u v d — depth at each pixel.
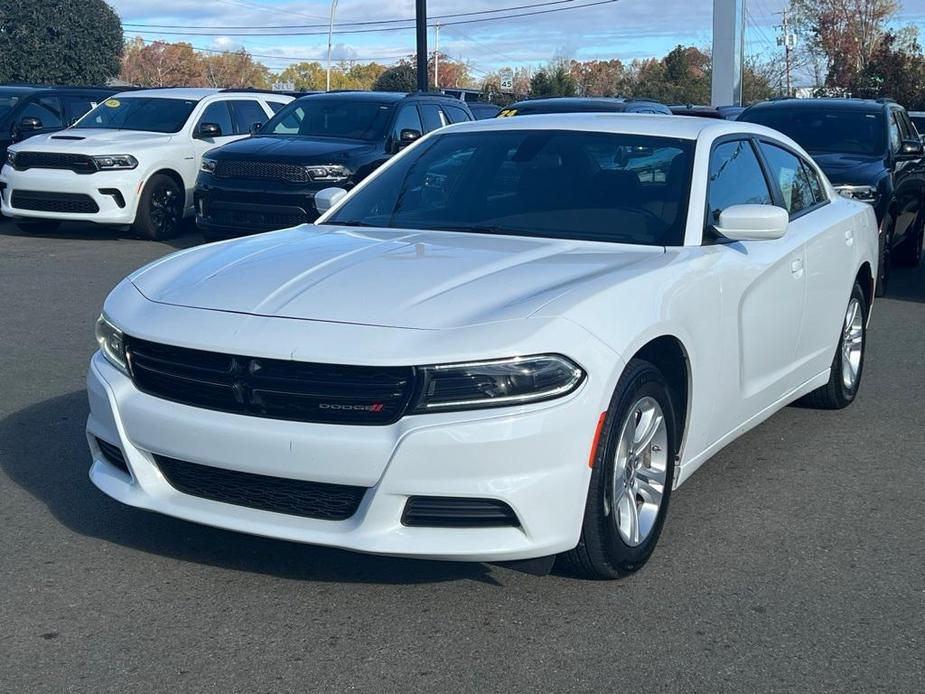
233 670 3.47
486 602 3.96
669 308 4.21
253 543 4.45
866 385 7.41
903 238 12.22
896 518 4.93
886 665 3.57
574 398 3.69
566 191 5.08
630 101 15.96
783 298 5.32
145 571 4.18
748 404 5.12
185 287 4.21
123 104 15.03
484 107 22.41
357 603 3.94
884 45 43.94
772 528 4.77
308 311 3.86
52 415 6.25
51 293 10.19
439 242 4.68
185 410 3.86
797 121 12.34
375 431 3.62
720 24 32.72
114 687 3.36
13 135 15.20
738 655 3.61
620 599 4.01
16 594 3.97
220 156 12.61
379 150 12.92
